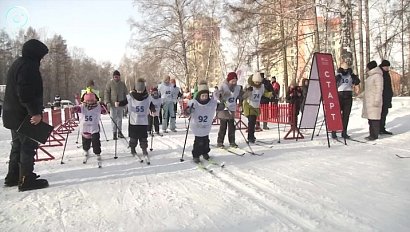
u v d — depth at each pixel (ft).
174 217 12.38
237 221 11.86
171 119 38.88
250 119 28.60
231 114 25.77
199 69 130.00
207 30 111.75
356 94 56.13
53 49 206.59
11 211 13.35
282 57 77.10
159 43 106.63
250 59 66.03
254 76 28.32
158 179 17.60
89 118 22.18
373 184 15.62
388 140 27.50
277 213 12.51
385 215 12.05
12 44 186.29
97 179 17.93
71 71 228.84
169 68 113.80
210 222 11.85
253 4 62.59
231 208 13.07
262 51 65.46
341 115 27.35
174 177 17.92
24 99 15.34
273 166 19.63
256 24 66.13
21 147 16.17
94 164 21.68
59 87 209.87
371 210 12.53
